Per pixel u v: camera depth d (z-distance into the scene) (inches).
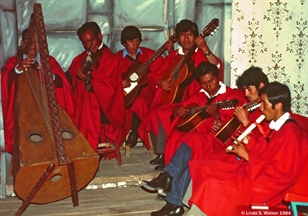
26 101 168.9
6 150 192.1
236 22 214.5
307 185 134.8
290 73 220.1
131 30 215.9
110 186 190.9
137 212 169.5
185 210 168.7
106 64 205.0
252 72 162.9
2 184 183.6
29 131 158.6
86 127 202.8
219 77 184.7
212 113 176.4
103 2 226.2
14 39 210.5
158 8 230.7
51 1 219.8
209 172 144.0
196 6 221.3
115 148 204.4
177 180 159.5
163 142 193.0
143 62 218.2
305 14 216.1
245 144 146.8
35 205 176.1
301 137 136.8
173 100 201.6
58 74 204.2
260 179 135.2
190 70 201.3
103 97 203.0
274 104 139.3
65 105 205.5
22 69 190.9
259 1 213.8
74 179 159.3
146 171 197.0
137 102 210.2
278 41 217.2
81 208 172.7
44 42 159.2
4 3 207.6
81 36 206.8
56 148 153.9
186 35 202.1
